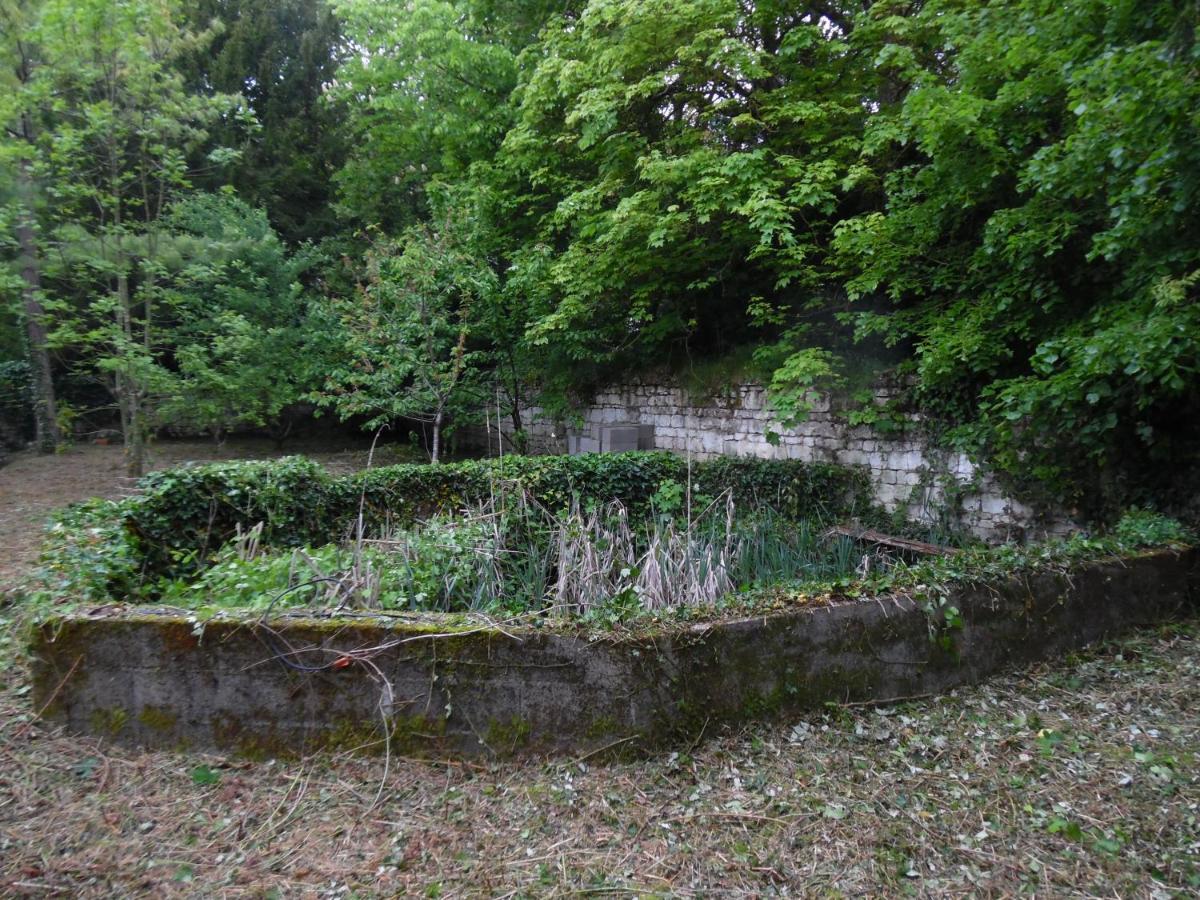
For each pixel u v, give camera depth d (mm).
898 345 7699
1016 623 3738
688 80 8055
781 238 6859
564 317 9320
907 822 2568
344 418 10594
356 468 12180
